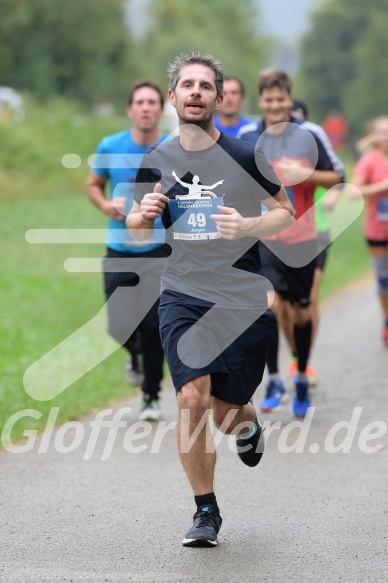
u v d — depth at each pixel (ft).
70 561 35.22
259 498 43.14
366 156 83.25
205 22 590.96
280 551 36.42
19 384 63.05
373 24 645.10
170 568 34.58
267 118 57.26
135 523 39.63
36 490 43.96
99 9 376.89
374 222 82.23
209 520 36.96
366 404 61.26
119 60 406.62
